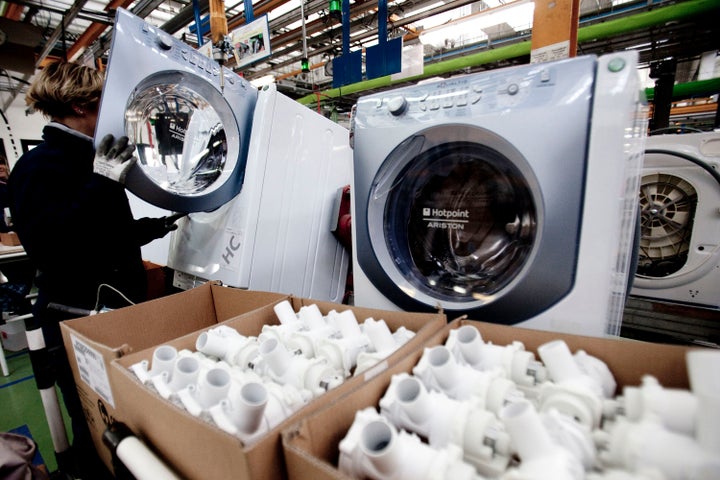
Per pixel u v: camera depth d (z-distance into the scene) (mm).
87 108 1509
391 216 1355
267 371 853
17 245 3365
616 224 880
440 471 494
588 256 917
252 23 2193
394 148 1213
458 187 1268
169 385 776
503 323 1081
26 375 2877
